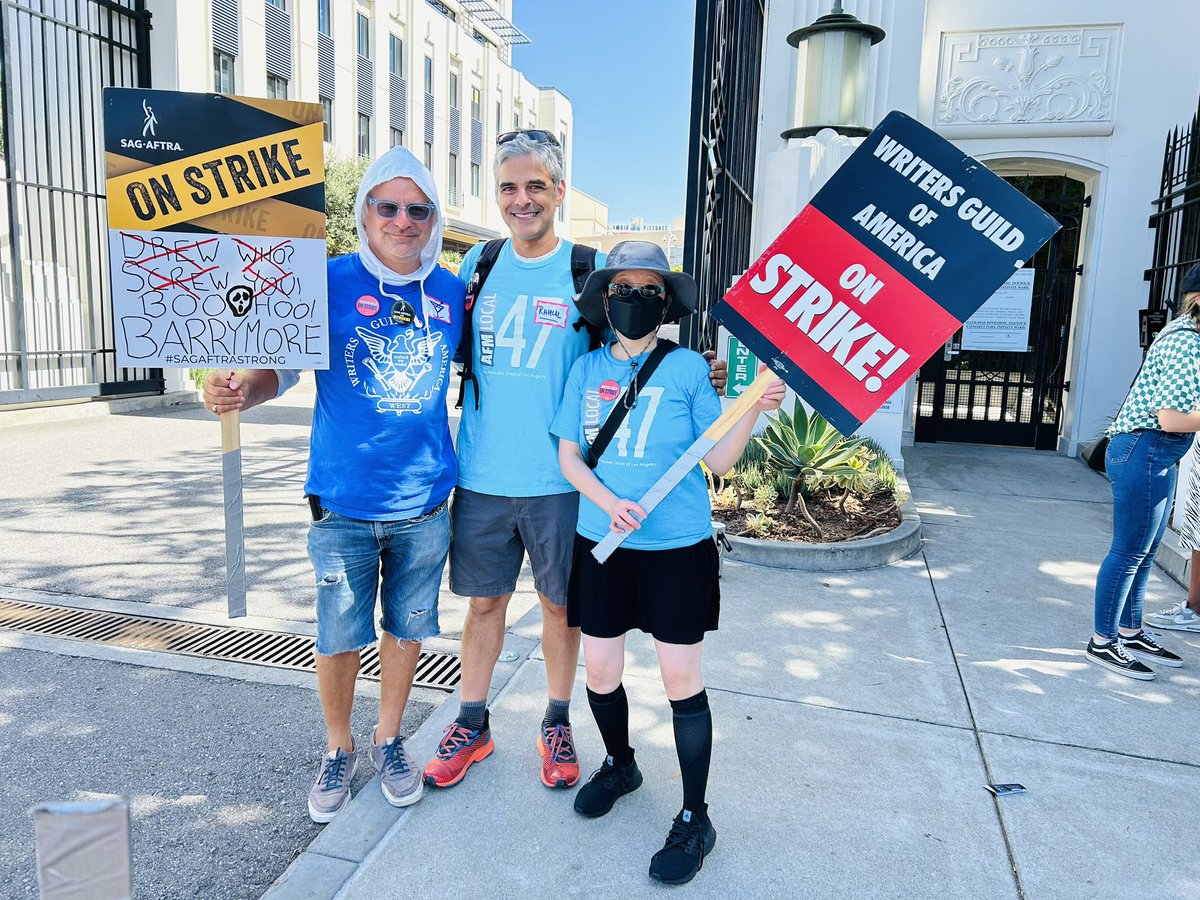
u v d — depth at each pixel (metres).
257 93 17.78
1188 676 3.54
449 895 2.16
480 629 2.72
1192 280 3.29
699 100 4.31
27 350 10.19
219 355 2.30
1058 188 9.29
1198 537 3.98
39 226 10.52
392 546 2.49
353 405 2.37
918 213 2.16
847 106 6.30
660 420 2.27
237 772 2.76
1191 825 2.50
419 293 2.40
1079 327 8.83
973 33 8.59
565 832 2.43
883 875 2.26
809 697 3.28
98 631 3.89
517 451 2.53
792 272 2.25
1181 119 8.25
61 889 0.92
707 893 2.18
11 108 10.02
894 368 2.20
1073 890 2.22
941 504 6.67
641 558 2.27
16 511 5.96
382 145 23.83
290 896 2.14
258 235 2.25
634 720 3.08
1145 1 8.17
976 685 3.41
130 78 11.91
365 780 2.71
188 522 5.73
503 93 32.81
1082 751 2.92
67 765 2.77
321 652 2.44
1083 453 8.52
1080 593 4.59
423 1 25.47
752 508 5.62
